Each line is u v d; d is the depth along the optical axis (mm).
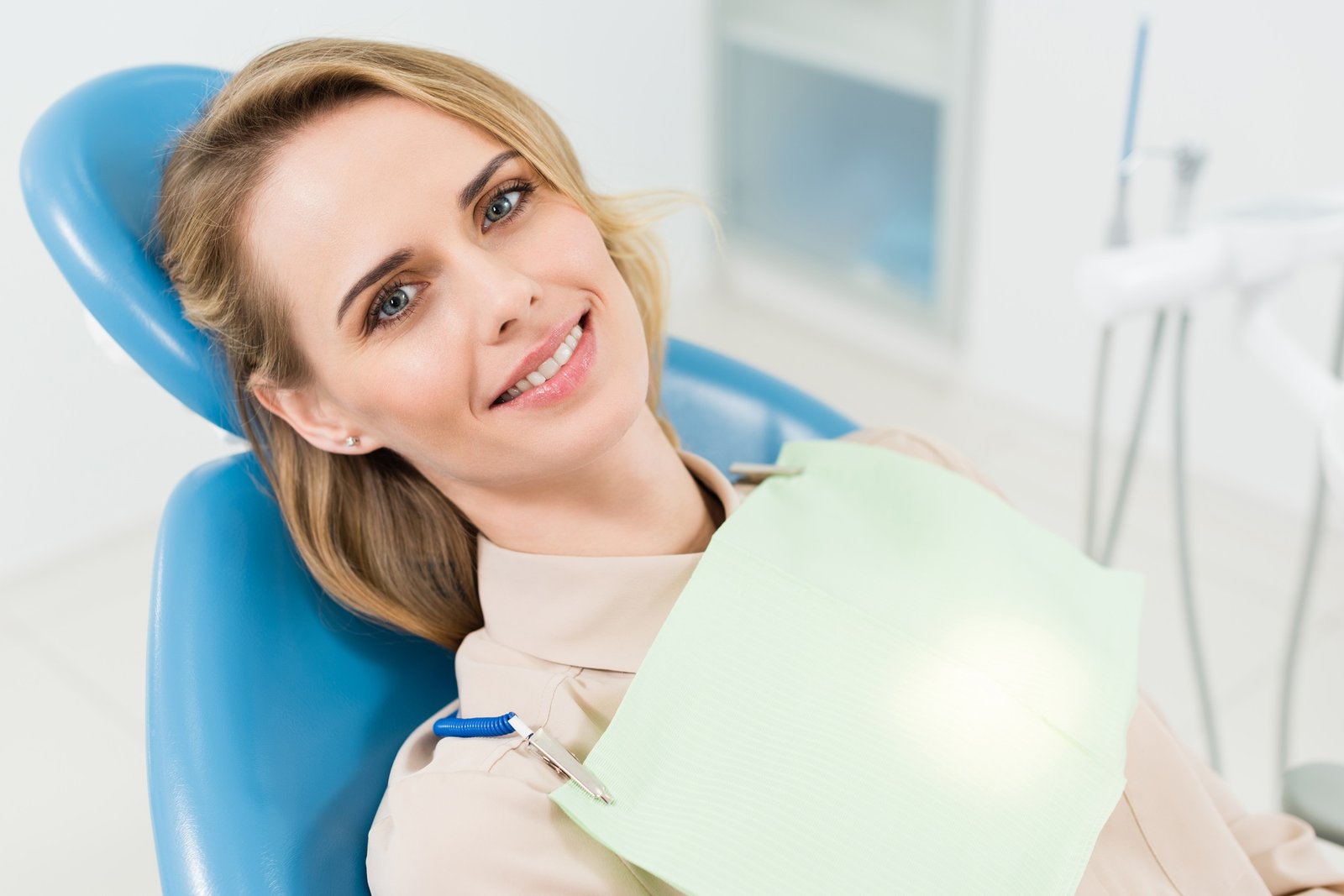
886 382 2477
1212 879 891
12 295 1897
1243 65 1797
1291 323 1866
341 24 2064
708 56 2574
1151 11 1857
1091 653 903
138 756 1769
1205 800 912
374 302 782
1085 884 850
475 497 887
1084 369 2195
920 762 810
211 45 1972
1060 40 1980
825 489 981
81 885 1592
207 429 2143
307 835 820
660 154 2607
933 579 917
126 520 2139
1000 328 2295
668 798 783
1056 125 2043
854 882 764
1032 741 833
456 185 787
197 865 762
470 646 908
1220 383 2010
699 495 953
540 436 806
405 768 845
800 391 1161
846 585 882
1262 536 2023
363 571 935
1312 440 1935
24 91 1831
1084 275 1242
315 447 903
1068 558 976
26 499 2029
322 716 893
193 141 831
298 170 779
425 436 803
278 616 906
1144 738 915
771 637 847
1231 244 1212
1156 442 2145
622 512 903
